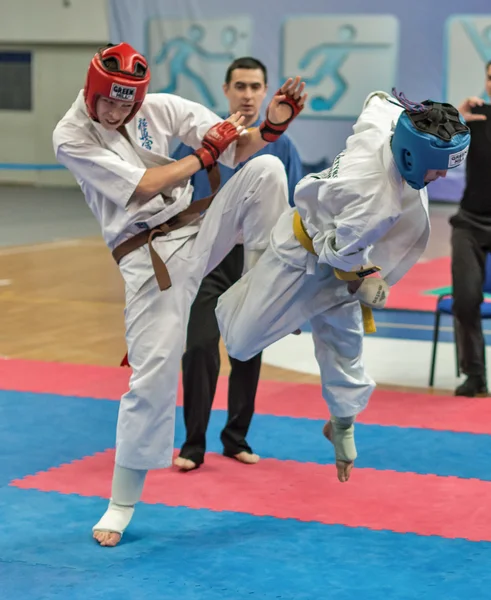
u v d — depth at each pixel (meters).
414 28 23.23
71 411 7.87
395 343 10.78
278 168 5.08
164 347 5.02
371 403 8.30
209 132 4.99
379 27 23.41
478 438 7.32
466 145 4.26
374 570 4.83
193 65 24.86
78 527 5.42
